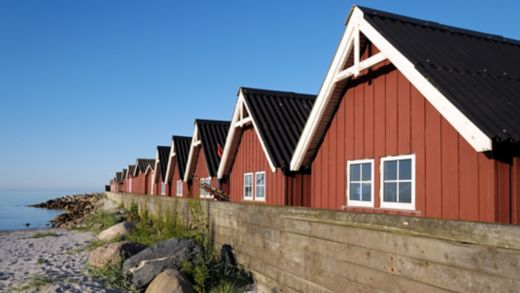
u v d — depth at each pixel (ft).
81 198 296.30
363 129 32.09
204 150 67.87
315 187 37.91
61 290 30.53
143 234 50.14
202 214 39.52
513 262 13.25
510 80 26.81
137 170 147.84
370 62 29.40
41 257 47.19
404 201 28.14
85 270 37.78
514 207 22.48
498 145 21.70
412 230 16.84
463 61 27.76
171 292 26.86
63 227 98.22
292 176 43.06
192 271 30.17
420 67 25.16
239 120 54.54
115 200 115.75
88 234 69.26
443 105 23.43
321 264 22.39
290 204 42.60
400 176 28.60
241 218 31.96
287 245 25.68
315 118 35.70
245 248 31.17
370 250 19.01
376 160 30.63
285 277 25.79
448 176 24.89
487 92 24.25
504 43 34.63
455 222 15.12
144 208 63.87
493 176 22.21
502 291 13.56
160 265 30.83
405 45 27.37
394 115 29.19
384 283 18.16
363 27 29.99
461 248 14.89
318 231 22.71
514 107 23.31
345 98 34.22
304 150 37.76
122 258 37.06
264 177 47.62
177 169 90.68
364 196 31.91
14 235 80.23
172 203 49.57
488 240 13.99
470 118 21.58
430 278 16.03
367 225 19.20
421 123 26.96
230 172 59.06
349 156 33.58
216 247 36.14
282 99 53.42
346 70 31.81
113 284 31.81
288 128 48.11
